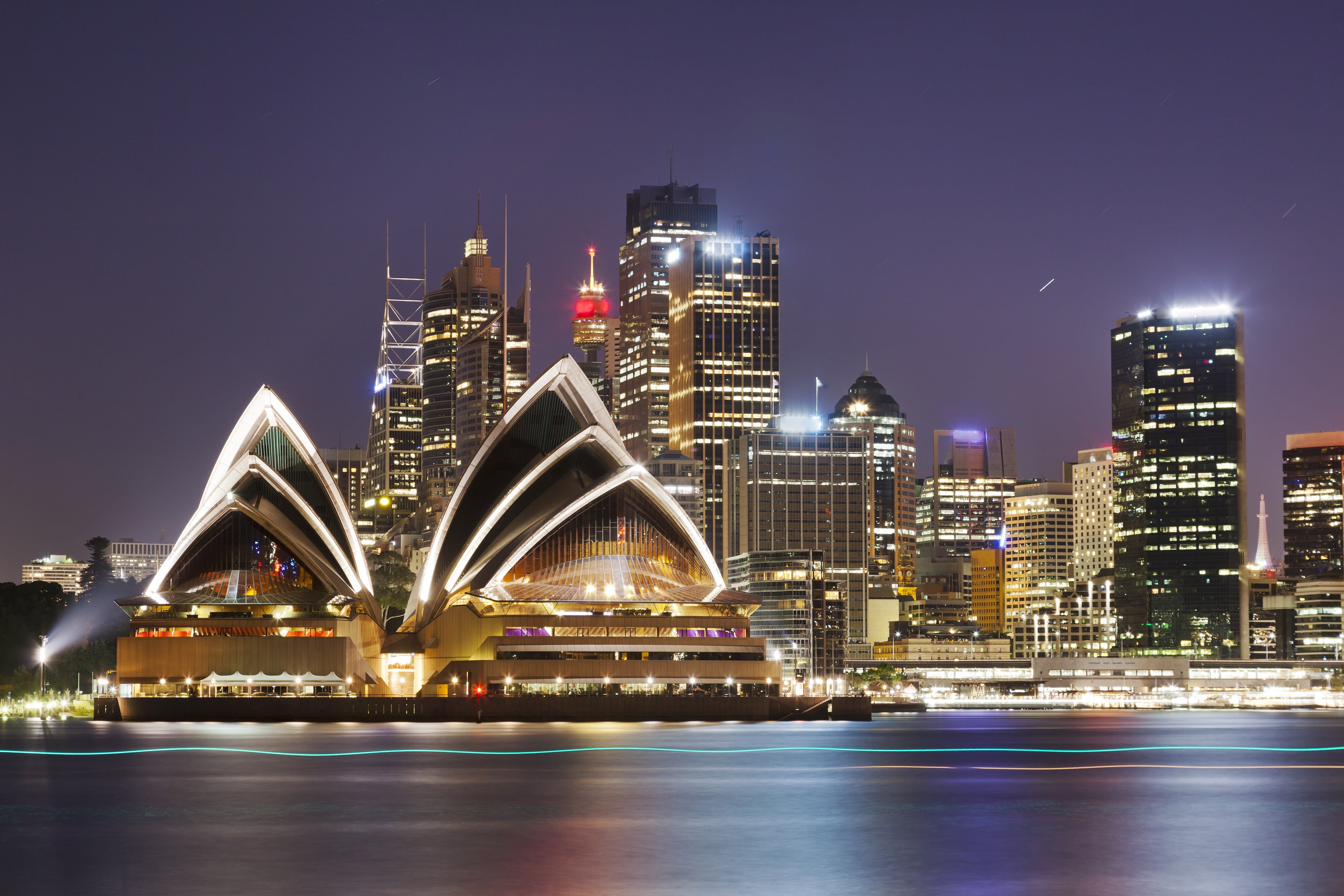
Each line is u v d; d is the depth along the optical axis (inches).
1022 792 4520.2
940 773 5319.9
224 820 3617.1
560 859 2977.4
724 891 2625.5
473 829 3447.3
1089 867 2918.3
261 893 2568.9
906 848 3166.8
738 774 5147.6
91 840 3248.0
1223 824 3659.0
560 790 4424.2
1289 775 5359.3
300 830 3430.1
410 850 3085.6
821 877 2775.6
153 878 2726.4
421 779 4753.9
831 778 5014.8
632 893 2591.0
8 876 2753.4
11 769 5187.0
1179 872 2861.7
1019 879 2773.1
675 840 3284.9
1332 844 3277.6
